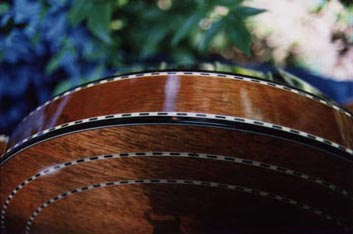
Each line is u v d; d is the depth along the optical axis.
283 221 0.51
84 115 0.49
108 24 0.51
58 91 0.52
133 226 0.53
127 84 0.50
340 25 0.51
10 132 0.56
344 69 0.51
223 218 0.51
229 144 0.48
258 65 0.50
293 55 0.51
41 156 0.51
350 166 0.50
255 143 0.48
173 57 0.50
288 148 0.48
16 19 0.53
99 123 0.48
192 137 0.48
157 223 0.52
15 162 0.52
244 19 0.50
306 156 0.49
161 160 0.49
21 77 0.52
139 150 0.49
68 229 0.55
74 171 0.51
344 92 0.51
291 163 0.49
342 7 0.51
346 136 0.50
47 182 0.52
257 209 0.51
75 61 0.52
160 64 0.50
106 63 0.51
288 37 0.50
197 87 0.49
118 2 0.51
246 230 0.52
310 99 0.50
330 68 0.51
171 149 0.48
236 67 0.50
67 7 0.52
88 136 0.49
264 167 0.49
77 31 0.51
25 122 0.53
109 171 0.50
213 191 0.50
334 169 0.49
